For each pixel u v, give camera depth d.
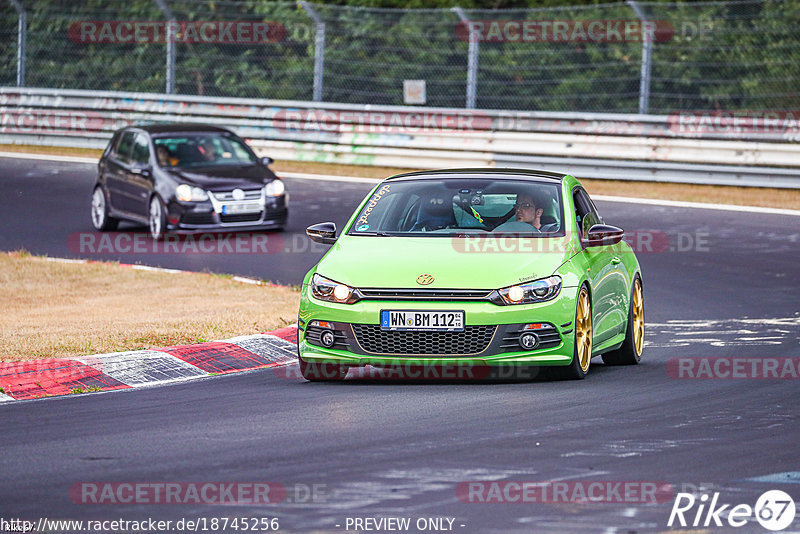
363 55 110.25
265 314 46.25
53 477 23.78
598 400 31.19
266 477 23.53
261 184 69.44
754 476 23.42
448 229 36.03
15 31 121.38
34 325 44.53
